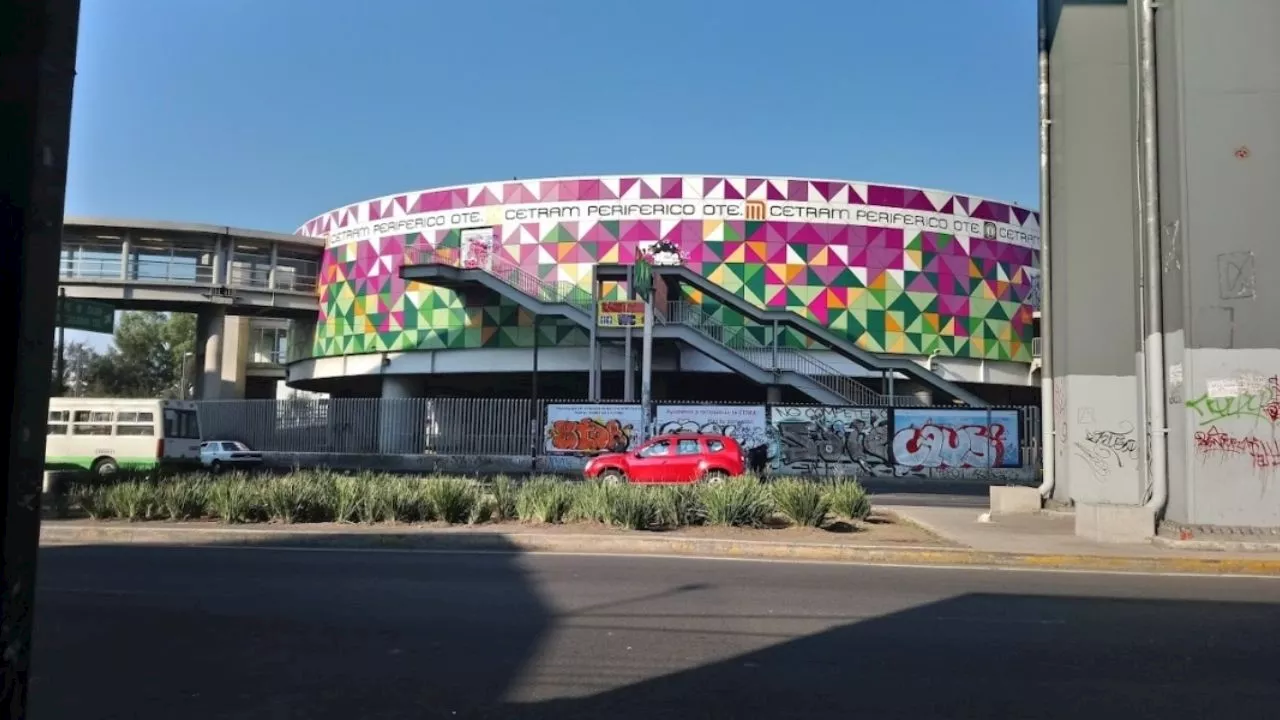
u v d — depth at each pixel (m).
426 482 15.77
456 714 5.40
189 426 32.41
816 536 13.34
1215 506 12.91
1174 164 13.66
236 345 58.69
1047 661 6.67
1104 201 16.91
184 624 7.82
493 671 6.34
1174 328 13.59
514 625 7.80
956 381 42.34
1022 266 44.56
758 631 7.60
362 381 49.97
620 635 7.44
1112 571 11.28
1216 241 13.21
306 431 38.28
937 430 33.75
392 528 14.05
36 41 2.26
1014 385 44.72
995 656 6.81
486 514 15.23
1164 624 7.97
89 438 30.52
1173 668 6.50
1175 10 13.62
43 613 8.27
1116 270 16.77
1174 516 13.32
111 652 6.86
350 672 6.30
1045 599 9.14
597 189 42.09
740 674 6.28
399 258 44.53
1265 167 13.17
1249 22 13.33
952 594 9.38
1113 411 16.59
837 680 6.14
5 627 2.19
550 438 35.09
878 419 34.03
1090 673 6.35
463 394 50.38
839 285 41.53
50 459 30.48
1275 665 6.60
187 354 70.50
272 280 47.59
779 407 34.28
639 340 37.59
